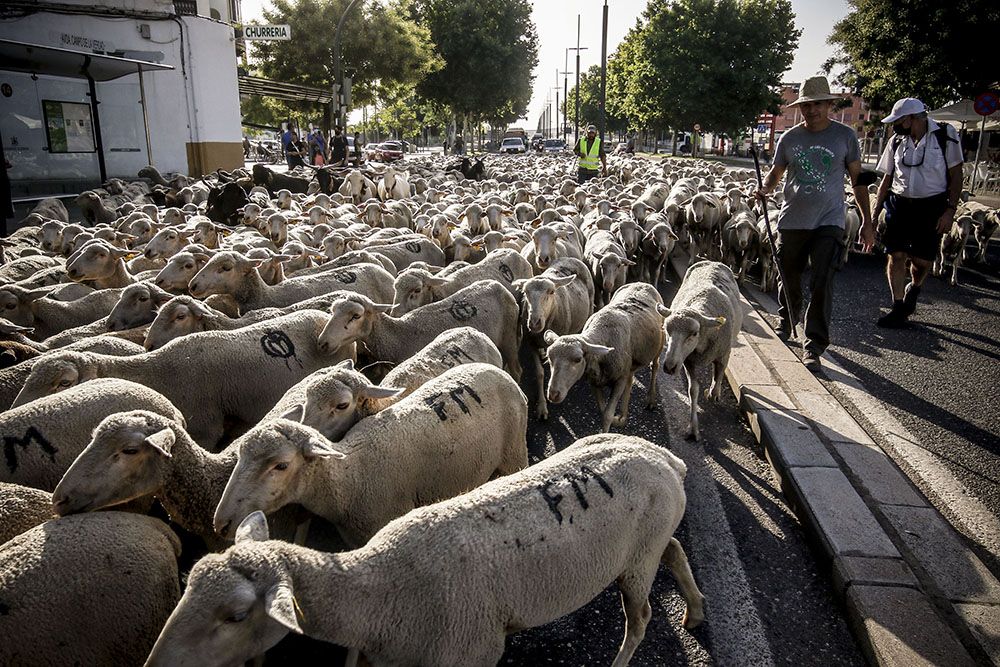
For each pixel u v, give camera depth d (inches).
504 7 2174.0
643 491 135.3
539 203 596.1
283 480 138.9
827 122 285.4
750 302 418.6
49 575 116.0
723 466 219.5
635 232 442.9
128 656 123.3
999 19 1005.2
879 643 135.5
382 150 1882.4
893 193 347.3
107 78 767.1
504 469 188.1
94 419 160.1
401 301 281.1
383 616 116.4
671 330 229.1
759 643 145.4
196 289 266.4
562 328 295.6
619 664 136.9
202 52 893.2
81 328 239.3
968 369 296.7
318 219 503.5
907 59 1128.2
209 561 107.0
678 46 1987.0
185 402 194.7
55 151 746.8
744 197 636.7
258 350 206.7
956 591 153.9
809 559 172.4
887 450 221.9
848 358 309.0
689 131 2289.6
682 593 158.4
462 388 174.7
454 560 118.2
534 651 145.9
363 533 157.5
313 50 1424.7
